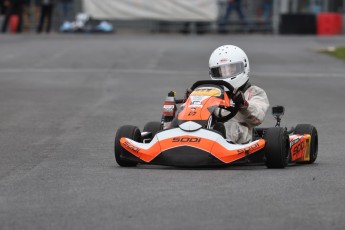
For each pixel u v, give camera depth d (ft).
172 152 91.71
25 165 102.32
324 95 191.83
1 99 184.55
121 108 169.89
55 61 270.26
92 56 285.02
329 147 121.08
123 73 237.86
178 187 81.66
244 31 416.67
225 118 97.66
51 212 71.51
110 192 80.02
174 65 258.16
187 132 92.58
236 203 73.82
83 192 80.53
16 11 418.10
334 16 410.72
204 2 404.16
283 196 77.20
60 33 415.23
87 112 164.04
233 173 90.27
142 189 81.00
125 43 336.70
